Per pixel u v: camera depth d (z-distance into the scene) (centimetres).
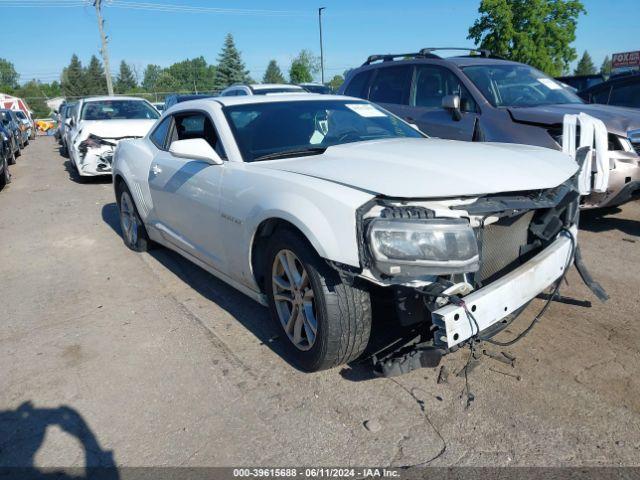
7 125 1503
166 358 330
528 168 284
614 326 342
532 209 282
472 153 300
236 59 6281
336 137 376
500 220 279
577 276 427
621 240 518
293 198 276
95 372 318
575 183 318
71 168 1312
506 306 262
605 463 227
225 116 377
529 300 279
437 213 243
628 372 291
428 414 264
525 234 301
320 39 3319
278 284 308
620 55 2522
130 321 387
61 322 392
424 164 275
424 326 284
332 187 265
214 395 289
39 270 517
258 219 302
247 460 240
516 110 558
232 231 335
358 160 296
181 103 469
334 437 251
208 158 346
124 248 577
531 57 2917
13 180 1155
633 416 255
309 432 256
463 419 259
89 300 432
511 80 628
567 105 586
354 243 245
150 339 357
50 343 358
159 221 472
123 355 337
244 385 296
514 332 341
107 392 297
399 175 261
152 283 464
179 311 400
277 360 321
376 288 273
